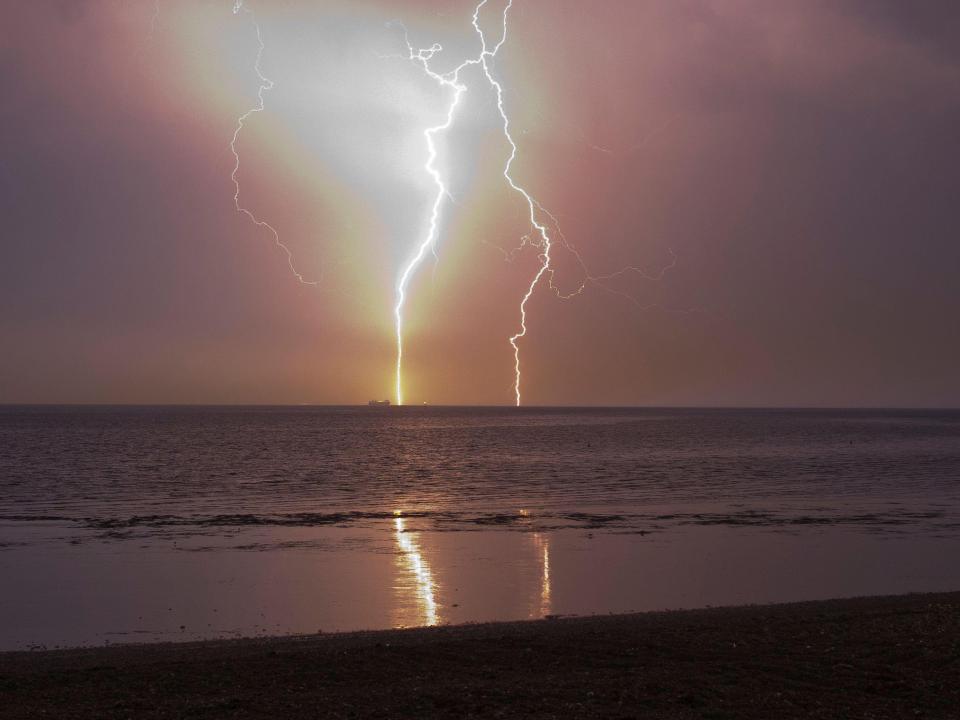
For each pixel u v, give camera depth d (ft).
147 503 123.65
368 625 54.29
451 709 33.12
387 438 337.93
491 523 101.96
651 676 37.17
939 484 152.05
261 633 52.21
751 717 32.12
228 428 442.09
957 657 39.01
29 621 55.31
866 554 80.28
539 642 43.27
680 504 121.90
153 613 57.47
